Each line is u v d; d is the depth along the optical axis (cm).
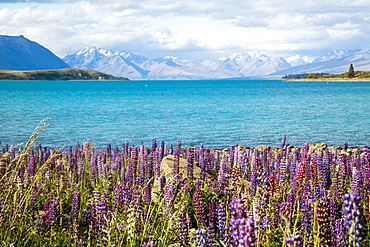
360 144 3866
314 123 5453
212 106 8775
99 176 1498
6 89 19538
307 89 19475
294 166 1183
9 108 7850
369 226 807
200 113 7006
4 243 753
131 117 6259
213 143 3962
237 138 4275
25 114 6538
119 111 7381
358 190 1061
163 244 801
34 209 962
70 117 6153
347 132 4631
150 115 6619
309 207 819
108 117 6238
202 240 721
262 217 758
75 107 8306
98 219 855
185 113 7019
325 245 712
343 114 6625
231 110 7656
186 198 1052
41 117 6056
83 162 1546
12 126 4900
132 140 4103
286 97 12256
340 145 3816
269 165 1502
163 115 6638
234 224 506
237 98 12119
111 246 740
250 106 8694
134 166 1378
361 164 1408
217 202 1040
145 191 1000
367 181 1079
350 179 1214
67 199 1174
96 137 4250
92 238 845
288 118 6100
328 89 18600
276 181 1134
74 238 841
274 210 842
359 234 479
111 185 1320
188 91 19362
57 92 16525
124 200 974
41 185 1181
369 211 884
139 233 819
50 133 4444
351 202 485
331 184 1198
